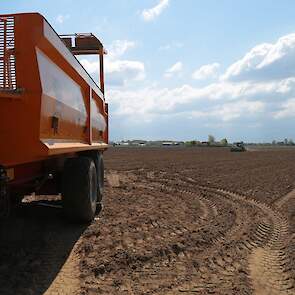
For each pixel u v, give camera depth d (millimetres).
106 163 31109
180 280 6031
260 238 8961
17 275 5660
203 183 18797
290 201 14406
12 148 5434
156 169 25625
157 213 10156
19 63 5473
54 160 7723
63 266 6094
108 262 6316
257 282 6242
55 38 6344
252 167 29641
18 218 8414
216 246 7941
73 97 7816
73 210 7980
